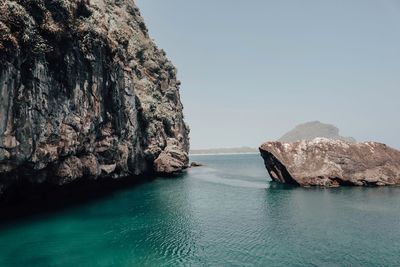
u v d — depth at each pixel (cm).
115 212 4319
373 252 2861
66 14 4044
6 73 3000
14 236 3188
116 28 5981
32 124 3481
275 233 3403
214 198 5422
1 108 2978
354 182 6438
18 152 3284
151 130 8119
